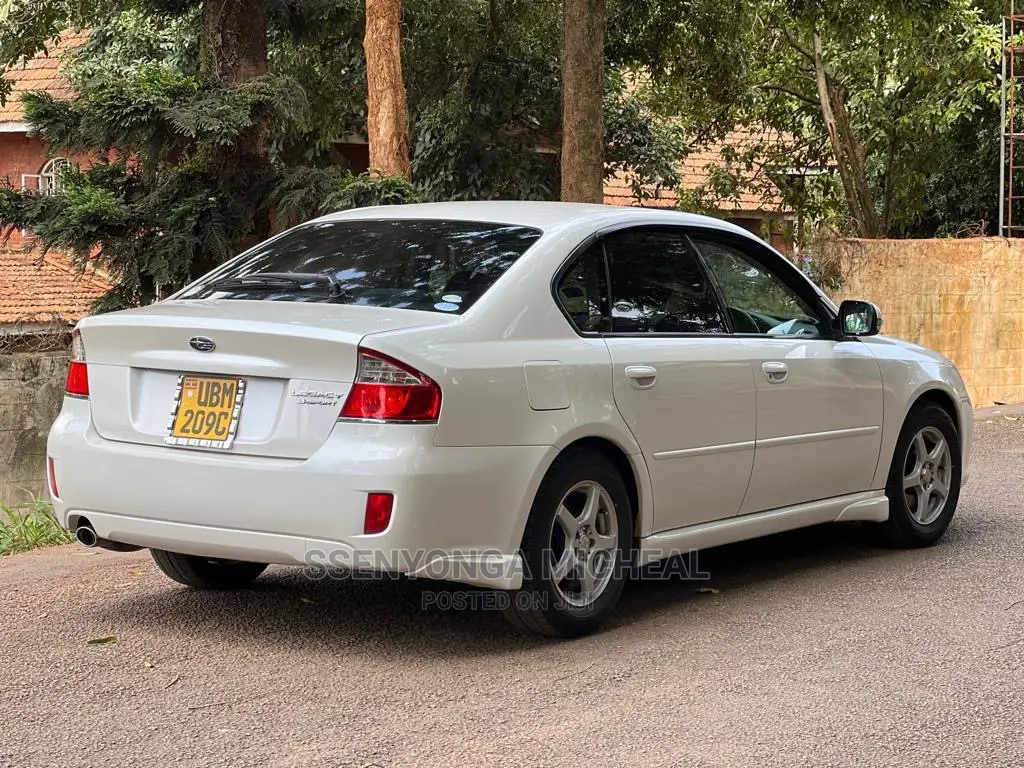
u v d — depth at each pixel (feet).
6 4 45.78
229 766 12.55
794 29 58.39
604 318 17.40
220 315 15.87
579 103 37.50
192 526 15.60
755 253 20.36
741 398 18.80
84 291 64.39
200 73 39.93
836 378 20.59
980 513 26.35
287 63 51.08
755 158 67.72
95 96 35.68
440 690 14.90
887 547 22.93
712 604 19.07
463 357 15.26
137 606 18.71
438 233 17.89
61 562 22.16
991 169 63.87
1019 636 17.29
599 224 17.94
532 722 13.83
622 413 16.99
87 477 16.34
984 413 43.98
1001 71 57.77
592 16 37.32
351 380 14.82
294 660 16.07
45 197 39.17
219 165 39.11
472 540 15.28
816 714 14.14
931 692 14.92
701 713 14.15
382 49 36.22
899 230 69.51
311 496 14.76
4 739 13.28
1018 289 46.44
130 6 45.80
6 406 36.50
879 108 60.75
